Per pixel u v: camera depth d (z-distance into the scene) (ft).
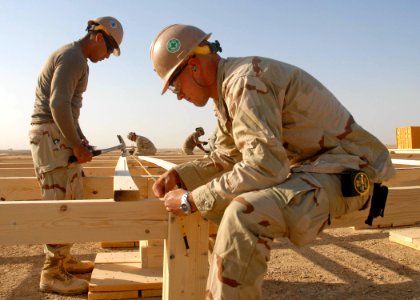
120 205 5.63
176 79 6.05
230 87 5.27
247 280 4.58
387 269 10.66
